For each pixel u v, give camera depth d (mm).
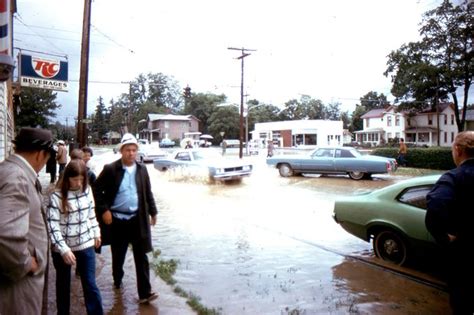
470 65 39469
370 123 75562
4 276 2123
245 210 11406
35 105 36156
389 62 44406
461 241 2982
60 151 13047
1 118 8766
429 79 42094
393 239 6164
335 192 14992
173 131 87375
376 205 6262
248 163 18078
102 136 114562
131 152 4715
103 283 5441
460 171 3115
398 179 18859
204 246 7543
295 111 103562
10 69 4008
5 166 2285
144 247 4734
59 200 3896
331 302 4879
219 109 81562
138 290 4781
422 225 5648
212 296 5078
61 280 4027
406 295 5074
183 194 14734
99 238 4191
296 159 20047
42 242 2414
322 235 8406
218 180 17641
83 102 13797
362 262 6434
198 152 20172
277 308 4699
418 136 66438
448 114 63219
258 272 6035
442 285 5367
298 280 5672
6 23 4547
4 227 2008
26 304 2236
